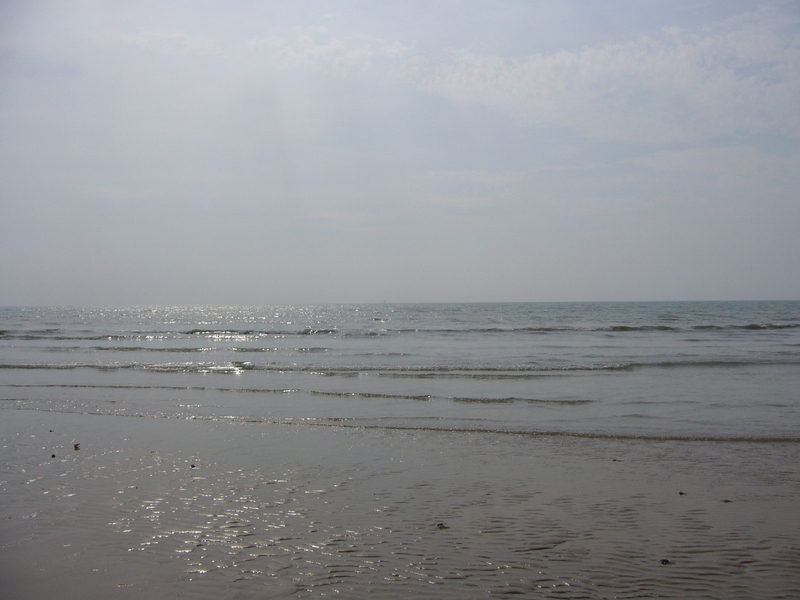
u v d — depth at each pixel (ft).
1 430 36.09
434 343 115.34
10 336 140.87
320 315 324.60
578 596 14.75
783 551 17.61
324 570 16.07
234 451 30.60
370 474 26.20
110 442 32.73
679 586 15.35
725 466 27.73
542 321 209.87
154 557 16.89
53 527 19.27
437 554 17.21
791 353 86.53
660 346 103.04
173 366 73.20
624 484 24.70
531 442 32.99
